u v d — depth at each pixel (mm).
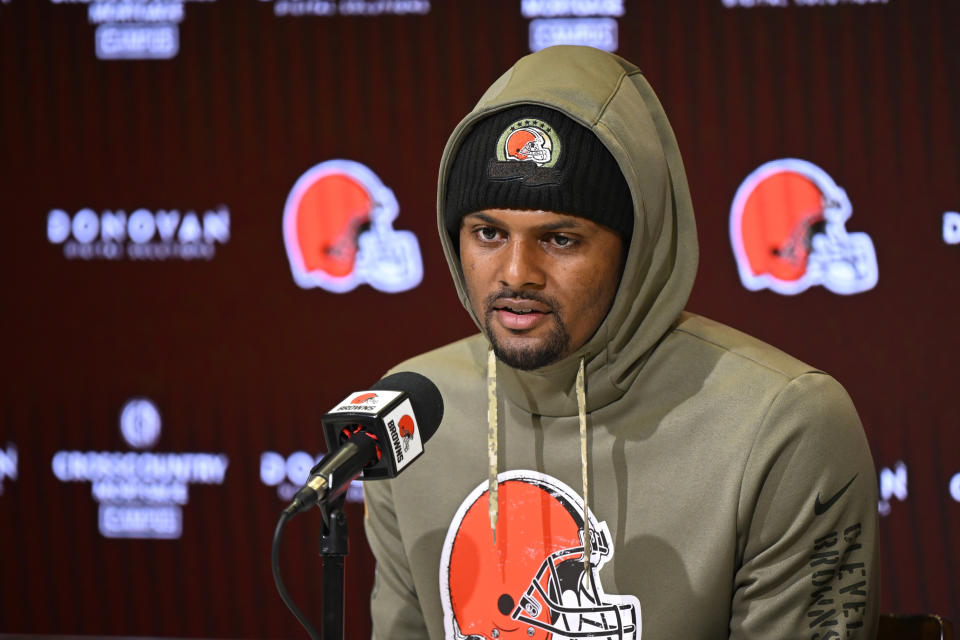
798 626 4191
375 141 9969
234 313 10141
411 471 4879
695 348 4512
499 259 4086
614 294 4250
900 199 9422
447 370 5008
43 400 10289
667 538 4324
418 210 9953
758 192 9562
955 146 9352
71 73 10156
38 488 10336
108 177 10156
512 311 4090
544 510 4547
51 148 10188
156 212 10141
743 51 9547
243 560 10250
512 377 4516
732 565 4258
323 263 10055
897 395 9453
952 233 9375
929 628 5121
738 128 9570
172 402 10219
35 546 10367
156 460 10258
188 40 10078
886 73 9422
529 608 4520
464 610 4664
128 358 10227
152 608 10336
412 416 3684
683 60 9609
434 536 4770
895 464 9477
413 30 9906
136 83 10125
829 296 9500
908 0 9375
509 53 9828
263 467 10188
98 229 10195
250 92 10055
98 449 10273
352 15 9961
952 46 9336
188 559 10289
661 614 4289
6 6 10180
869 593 4234
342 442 3592
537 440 4605
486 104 4242
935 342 9398
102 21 10109
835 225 9484
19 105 10188
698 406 4387
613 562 4383
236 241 10117
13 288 10266
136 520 10312
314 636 3332
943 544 9453
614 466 4465
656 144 4332
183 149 10117
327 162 10008
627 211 4113
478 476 4734
